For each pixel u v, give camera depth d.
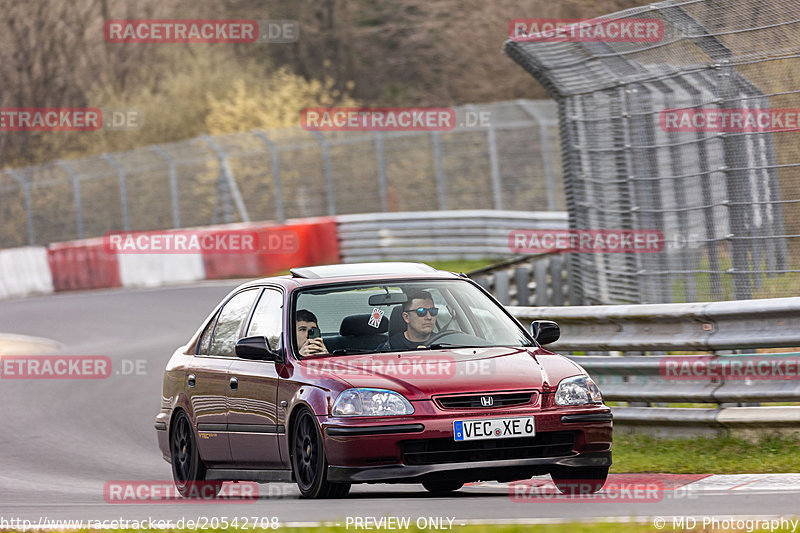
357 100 179.00
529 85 172.12
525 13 169.75
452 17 181.75
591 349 37.03
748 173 41.38
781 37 38.78
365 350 28.14
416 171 111.00
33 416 53.12
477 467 25.36
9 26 182.62
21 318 88.62
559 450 26.11
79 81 179.12
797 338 32.25
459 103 174.38
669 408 34.69
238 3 184.25
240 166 124.00
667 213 46.00
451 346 28.39
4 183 117.62
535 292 64.50
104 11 180.75
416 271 30.73
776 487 26.47
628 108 47.84
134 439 46.84
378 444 25.16
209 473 31.56
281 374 27.80
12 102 180.38
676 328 35.00
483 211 100.12
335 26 188.25
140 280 102.00
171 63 174.38
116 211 122.69
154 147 110.69
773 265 40.53
